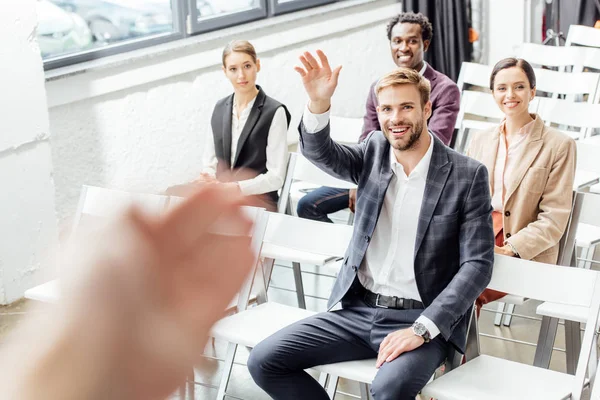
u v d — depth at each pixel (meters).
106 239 0.23
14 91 3.85
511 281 2.48
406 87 2.48
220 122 3.71
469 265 2.43
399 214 2.53
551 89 4.90
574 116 4.23
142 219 0.23
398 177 2.55
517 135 3.19
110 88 4.88
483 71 4.88
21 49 3.85
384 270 2.54
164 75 5.21
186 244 0.23
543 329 2.78
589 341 2.31
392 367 2.30
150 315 0.22
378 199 2.55
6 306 3.98
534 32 7.49
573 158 3.09
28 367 0.20
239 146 3.65
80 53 4.79
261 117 3.65
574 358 2.85
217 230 0.24
